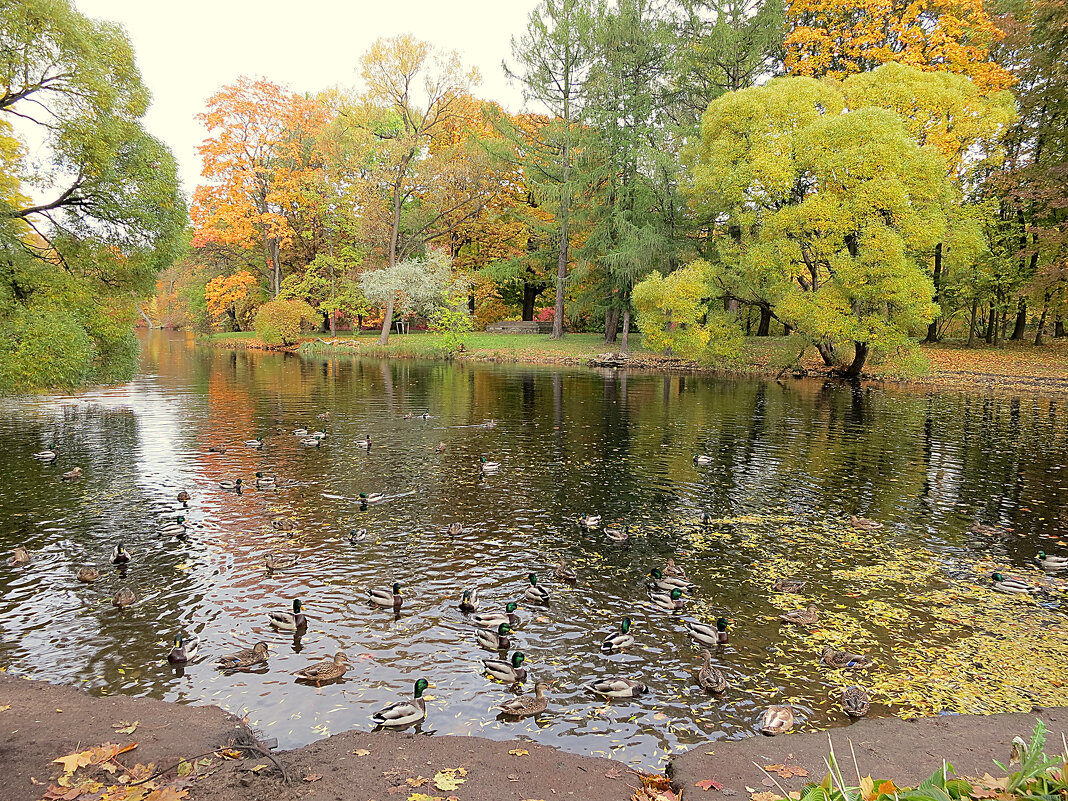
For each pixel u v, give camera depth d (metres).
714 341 47.31
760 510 16.39
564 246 61.19
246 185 67.62
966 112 39.00
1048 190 38.53
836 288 36.91
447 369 51.12
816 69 49.69
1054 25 39.47
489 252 72.69
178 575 12.12
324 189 68.00
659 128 53.22
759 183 39.19
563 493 17.75
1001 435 25.58
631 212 54.09
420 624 10.42
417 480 18.91
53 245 22.30
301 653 9.50
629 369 51.06
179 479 18.64
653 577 12.19
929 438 25.03
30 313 19.91
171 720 7.63
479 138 64.38
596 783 6.64
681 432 26.22
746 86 51.28
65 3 20.17
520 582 12.02
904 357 39.09
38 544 13.53
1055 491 18.02
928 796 3.33
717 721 7.95
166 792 6.10
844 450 23.02
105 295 23.84
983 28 45.50
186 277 88.19
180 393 36.94
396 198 63.69
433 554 13.31
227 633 10.04
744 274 44.97
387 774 6.68
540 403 33.75
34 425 26.91
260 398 35.09
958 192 43.44
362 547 13.63
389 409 31.62
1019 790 3.49
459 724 7.86
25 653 9.32
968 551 13.66
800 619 10.53
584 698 8.46
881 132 34.19
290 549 13.45
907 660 9.38
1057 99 41.62
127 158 22.38
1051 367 41.28
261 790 6.30
